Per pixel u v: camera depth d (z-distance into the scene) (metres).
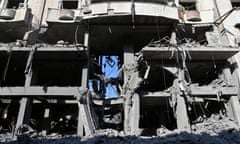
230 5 20.39
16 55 16.17
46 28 18.53
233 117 15.11
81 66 17.72
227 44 17.73
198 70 18.83
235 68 17.08
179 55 16.05
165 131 16.34
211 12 19.22
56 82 20.73
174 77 16.11
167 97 15.93
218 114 16.64
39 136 14.24
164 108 18.69
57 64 17.34
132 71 16.14
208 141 10.97
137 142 11.20
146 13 16.75
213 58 16.94
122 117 17.27
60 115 19.28
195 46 16.23
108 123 17.52
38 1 20.02
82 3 18.48
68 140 12.60
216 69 18.11
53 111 19.28
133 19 16.91
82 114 13.69
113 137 12.25
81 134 13.87
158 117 20.39
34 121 18.34
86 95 14.51
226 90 15.52
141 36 18.98
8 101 16.02
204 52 16.08
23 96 14.84
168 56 16.16
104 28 17.75
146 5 17.08
